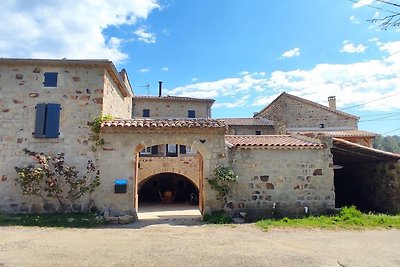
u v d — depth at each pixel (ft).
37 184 32.30
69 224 29.09
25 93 34.42
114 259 17.85
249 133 81.20
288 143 36.68
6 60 34.01
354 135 67.21
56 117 34.19
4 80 34.42
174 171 60.44
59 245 20.99
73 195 32.45
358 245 22.40
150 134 34.50
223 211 34.06
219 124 35.58
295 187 35.58
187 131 34.78
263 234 26.14
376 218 32.60
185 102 77.71
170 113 76.48
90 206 32.65
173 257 18.54
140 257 18.40
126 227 29.04
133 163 33.76
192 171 61.05
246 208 34.50
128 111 57.57
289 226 29.48
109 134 34.06
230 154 35.42
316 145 36.42
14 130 33.63
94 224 29.63
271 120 88.12
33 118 34.09
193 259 18.19
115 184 33.09
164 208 54.39
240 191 34.78
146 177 59.62
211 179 34.45
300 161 36.19
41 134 33.60
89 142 34.01
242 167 35.32
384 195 42.14
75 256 18.30
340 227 29.30
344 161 49.62
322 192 35.83
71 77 35.27
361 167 48.42
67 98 34.76
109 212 32.53
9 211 32.14
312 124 77.51
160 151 65.36
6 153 33.12
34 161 33.12
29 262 16.90
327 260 18.43
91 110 34.76
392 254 19.98
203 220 33.47
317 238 24.71
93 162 33.55
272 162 35.81
